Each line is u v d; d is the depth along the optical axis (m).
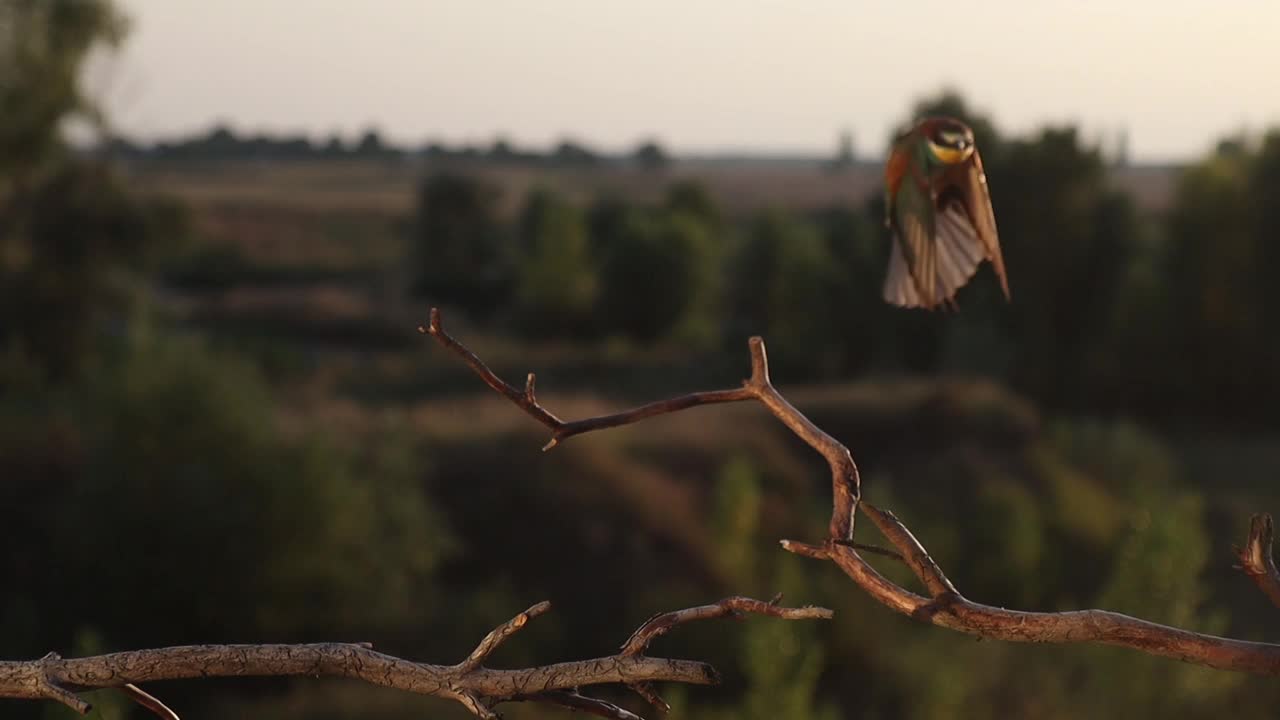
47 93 34.81
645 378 55.56
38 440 21.53
